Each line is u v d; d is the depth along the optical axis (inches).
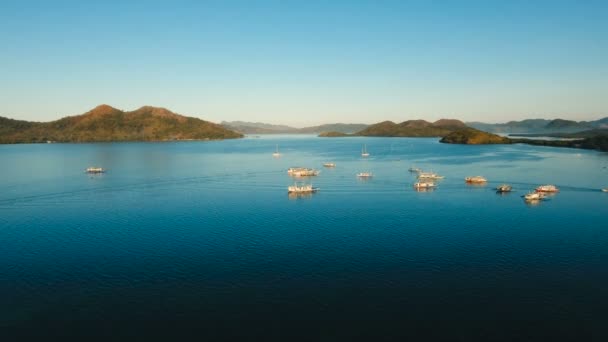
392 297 2329.0
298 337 1966.0
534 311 2181.3
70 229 3686.0
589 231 3550.7
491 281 2527.1
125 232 3572.8
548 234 3464.6
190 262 2844.5
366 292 2388.0
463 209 4443.9
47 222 3944.4
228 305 2251.5
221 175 7347.4
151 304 2268.7
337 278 2573.8
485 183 6274.6
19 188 5885.8
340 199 5068.9
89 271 2704.2
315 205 4697.3
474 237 3376.0
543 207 4537.4
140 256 2965.1
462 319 2108.8
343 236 3412.9
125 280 2566.4
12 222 3954.2
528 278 2571.4
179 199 5098.4
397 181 6555.1
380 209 4456.2
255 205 4709.6
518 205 4653.1
